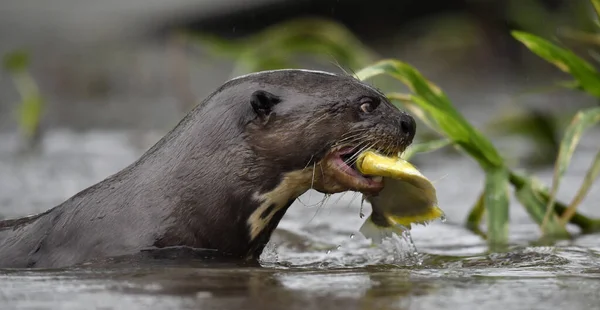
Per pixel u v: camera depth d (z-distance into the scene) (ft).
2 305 27.02
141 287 29.22
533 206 47.65
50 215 37.27
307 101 37.06
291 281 30.42
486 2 118.73
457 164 76.69
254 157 36.81
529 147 81.25
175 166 36.81
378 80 76.48
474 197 62.18
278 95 37.22
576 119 46.29
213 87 110.52
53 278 31.14
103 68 126.31
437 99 46.14
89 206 36.78
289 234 47.55
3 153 81.51
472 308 26.53
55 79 123.03
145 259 35.12
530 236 47.16
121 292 28.50
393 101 51.96
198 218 36.32
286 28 73.46
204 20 133.69
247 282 30.17
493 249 43.01
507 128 77.51
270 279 30.78
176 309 26.25
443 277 31.55
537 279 31.22
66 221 36.63
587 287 29.66
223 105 37.40
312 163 37.09
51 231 36.52
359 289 29.04
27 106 88.22
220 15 132.26
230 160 36.76
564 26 87.51
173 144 37.40
